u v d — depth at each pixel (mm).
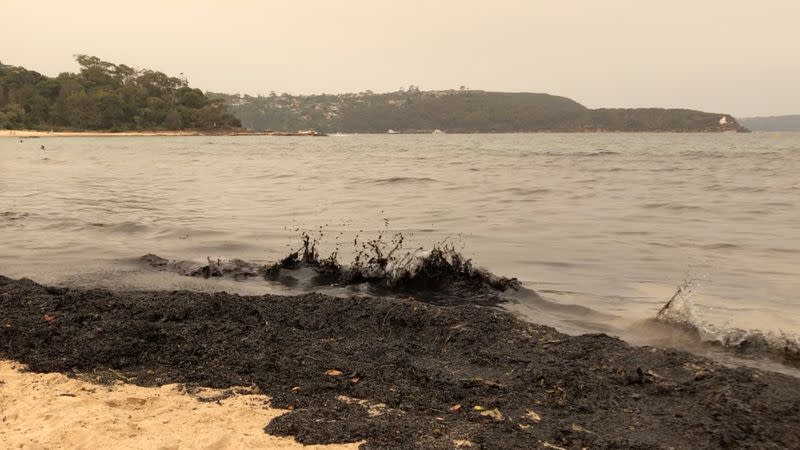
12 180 22906
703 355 5004
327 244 9477
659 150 55312
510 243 9766
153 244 9609
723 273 7824
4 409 3936
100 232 10711
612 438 3488
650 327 5703
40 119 143500
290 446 3443
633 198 16391
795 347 4949
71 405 3959
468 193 17656
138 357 4781
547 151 54250
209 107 166500
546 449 3385
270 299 6074
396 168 30656
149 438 3520
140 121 151875
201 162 37906
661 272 7895
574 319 6000
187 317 5590
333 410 3875
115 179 23609
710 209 14117
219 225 11438
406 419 3736
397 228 11086
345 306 5730
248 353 4797
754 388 3930
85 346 4867
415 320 5363
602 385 4125
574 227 11344
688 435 3496
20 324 5270
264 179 23453
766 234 10664
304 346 4926
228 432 3596
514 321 5293
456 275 7168
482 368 4504
